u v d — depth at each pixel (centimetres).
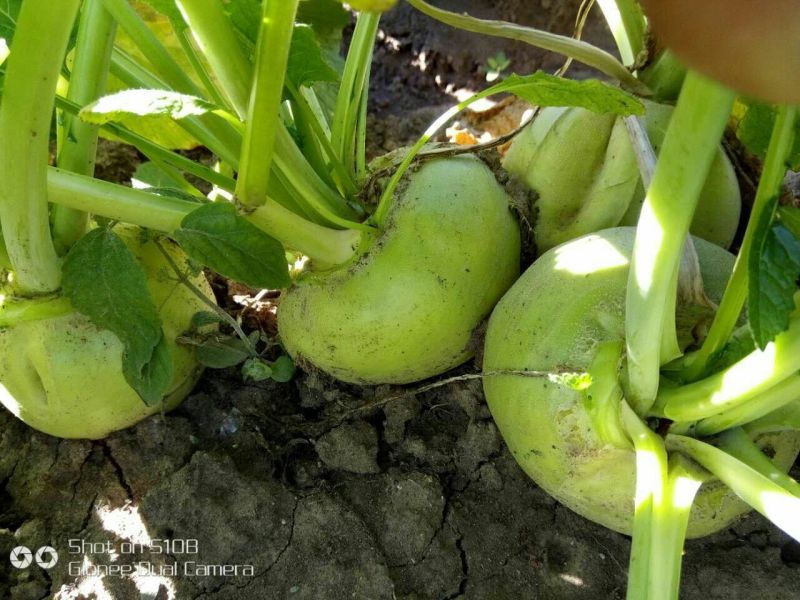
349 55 30
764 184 22
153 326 28
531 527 33
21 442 35
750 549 32
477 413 35
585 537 33
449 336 31
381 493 33
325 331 30
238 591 31
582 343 26
